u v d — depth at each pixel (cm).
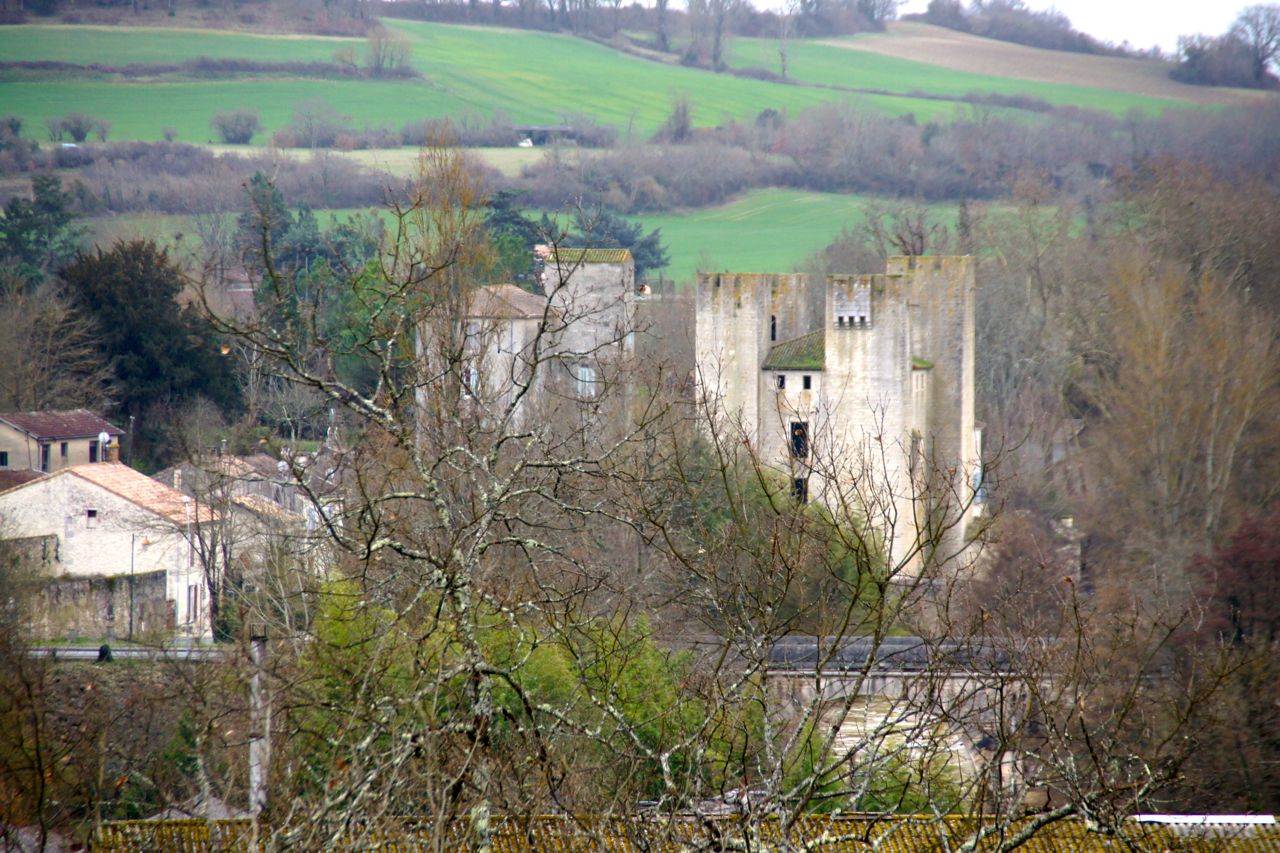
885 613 9144
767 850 7106
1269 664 16562
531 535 11062
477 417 10875
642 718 11206
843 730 12094
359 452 10169
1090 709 11512
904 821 7869
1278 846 12288
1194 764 15225
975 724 9231
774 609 8225
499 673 7331
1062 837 11375
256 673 7969
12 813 9144
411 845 7206
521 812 7425
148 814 9894
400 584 9869
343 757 7544
